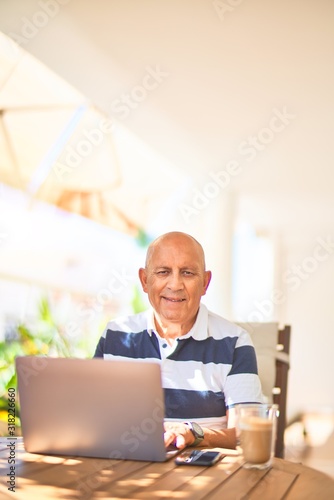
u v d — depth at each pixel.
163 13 2.46
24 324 3.28
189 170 4.96
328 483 1.15
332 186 5.21
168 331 1.74
